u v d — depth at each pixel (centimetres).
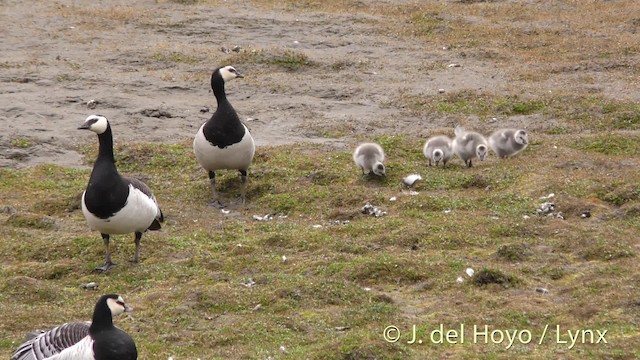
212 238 1619
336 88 2706
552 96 2512
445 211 1691
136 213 1448
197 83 2761
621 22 3319
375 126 2386
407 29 3325
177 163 2075
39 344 1041
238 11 3550
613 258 1438
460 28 3312
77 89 2664
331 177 1925
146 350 1176
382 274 1401
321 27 3359
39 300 1354
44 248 1550
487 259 1462
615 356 1130
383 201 1750
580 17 3422
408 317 1267
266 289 1342
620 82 2661
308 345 1178
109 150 1441
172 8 3578
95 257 1525
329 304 1308
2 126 2316
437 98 2567
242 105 2580
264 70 2894
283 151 2131
